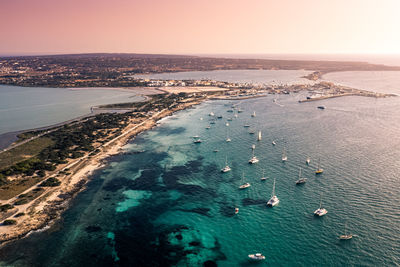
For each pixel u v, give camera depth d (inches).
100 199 5398.6
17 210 4945.9
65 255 3937.0
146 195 5511.8
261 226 4387.3
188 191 5600.4
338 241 3934.5
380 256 3622.0
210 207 5000.0
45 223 4640.8
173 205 5123.0
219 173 6328.7
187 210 4943.4
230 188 5625.0
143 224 4598.9
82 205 5187.0
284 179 5851.4
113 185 5959.6
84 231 4448.8
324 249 3811.5
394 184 5383.9
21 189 5634.8
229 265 3671.3
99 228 4520.2
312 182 5639.8
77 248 4072.3
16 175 6186.0
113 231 4436.5
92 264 3764.8
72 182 6067.9
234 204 5044.3
